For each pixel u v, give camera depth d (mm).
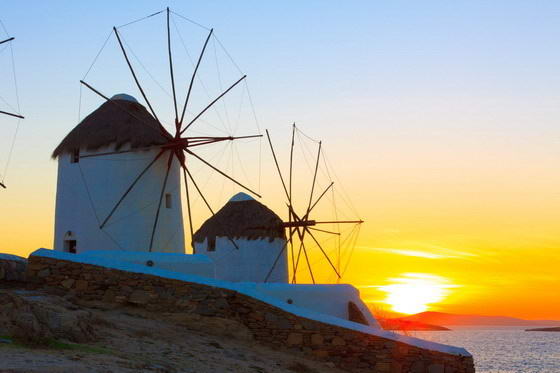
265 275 34938
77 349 11195
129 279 17188
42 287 17266
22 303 11844
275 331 16906
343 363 16859
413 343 17391
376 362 17016
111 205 24828
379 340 17125
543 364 95312
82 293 17172
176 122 24984
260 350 16016
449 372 17281
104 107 26438
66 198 25734
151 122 26297
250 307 17047
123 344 12641
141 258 21578
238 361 13844
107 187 24938
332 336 16984
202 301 16891
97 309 16266
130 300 16953
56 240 25859
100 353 11242
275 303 17203
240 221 36000
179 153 24969
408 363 17172
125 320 15266
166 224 26031
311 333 16938
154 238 25422
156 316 16531
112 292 17094
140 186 25328
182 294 17000
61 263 17469
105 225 24688
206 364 12656
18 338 10938
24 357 9727
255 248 35219
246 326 16922
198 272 22562
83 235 24969
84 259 17594
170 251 26078
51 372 8977
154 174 25812
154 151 25797
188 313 16703
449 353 17406
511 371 82625
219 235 36062
